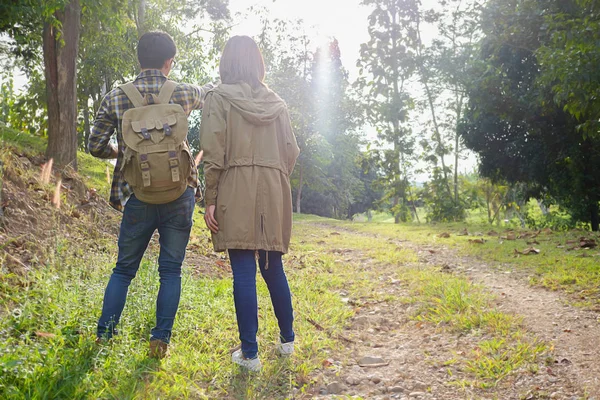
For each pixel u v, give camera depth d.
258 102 3.01
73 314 3.18
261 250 3.10
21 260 3.91
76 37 8.60
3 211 4.54
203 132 2.91
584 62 8.36
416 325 4.01
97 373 2.55
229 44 3.12
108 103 2.95
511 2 13.84
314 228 13.85
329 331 3.85
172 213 3.00
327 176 42.88
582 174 17.12
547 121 17.45
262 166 2.96
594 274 5.05
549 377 2.76
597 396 2.50
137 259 3.07
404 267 6.52
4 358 2.37
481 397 2.64
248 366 2.92
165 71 3.12
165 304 2.93
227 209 2.90
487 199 30.78
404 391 2.82
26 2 8.57
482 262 6.58
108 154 3.07
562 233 9.23
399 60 22.23
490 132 19.86
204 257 6.33
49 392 2.27
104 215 6.65
